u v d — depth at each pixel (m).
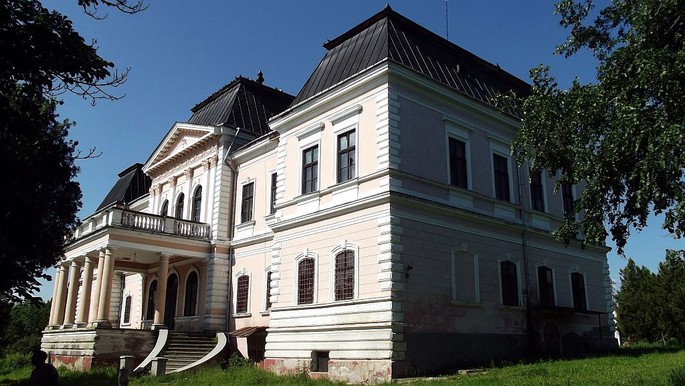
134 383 19.06
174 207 32.75
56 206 17.73
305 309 20.31
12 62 9.15
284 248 22.19
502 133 23.70
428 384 14.26
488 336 20.22
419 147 19.77
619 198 11.91
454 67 23.19
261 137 27.31
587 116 11.72
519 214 23.41
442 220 19.80
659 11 10.24
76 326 27.36
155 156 34.56
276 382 17.66
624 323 43.59
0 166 15.12
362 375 17.39
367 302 18.00
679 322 38.72
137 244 26.66
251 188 28.45
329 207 20.22
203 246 28.67
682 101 9.85
